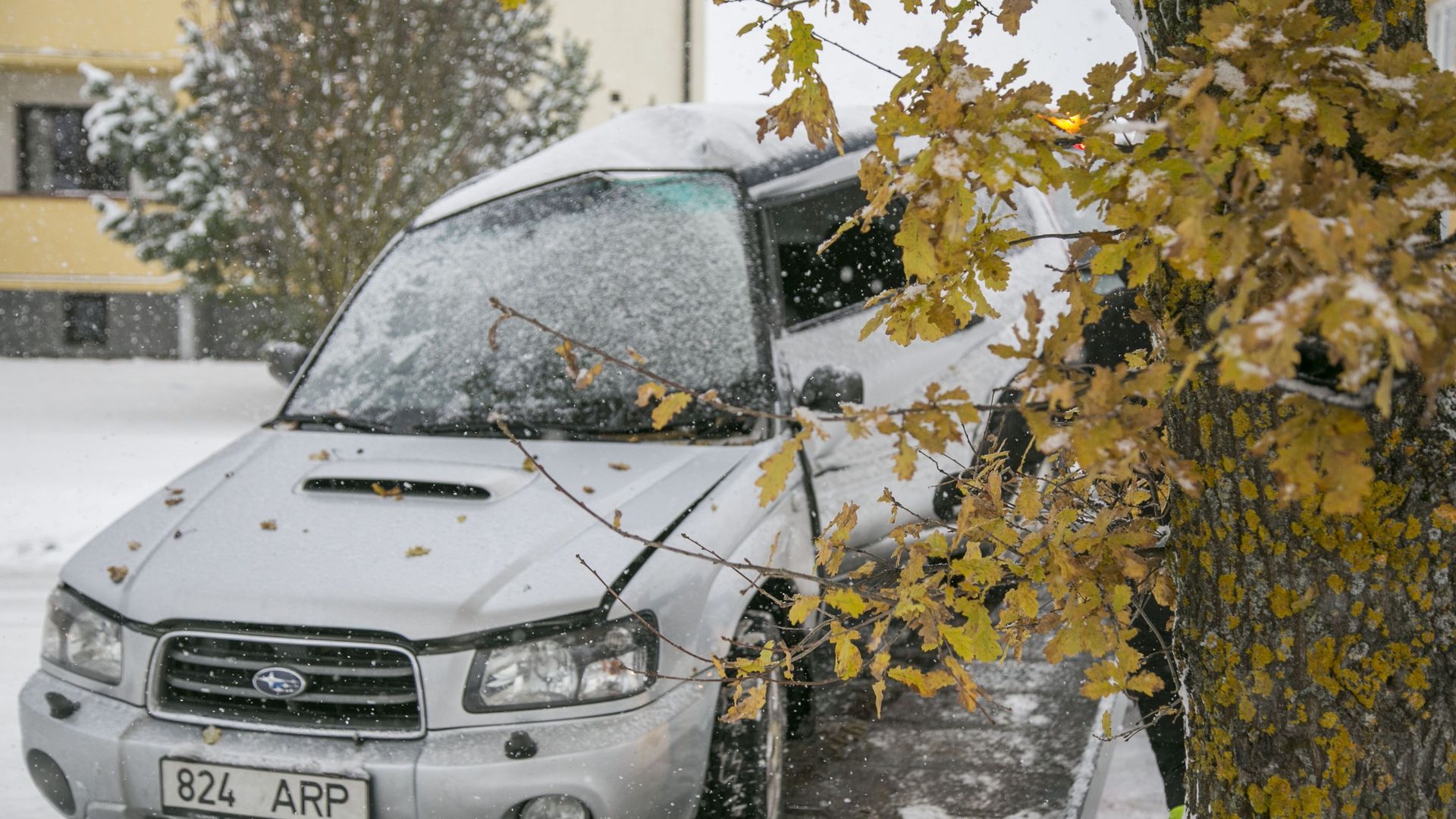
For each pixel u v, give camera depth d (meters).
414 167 13.28
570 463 3.74
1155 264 1.53
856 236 4.62
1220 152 1.46
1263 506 1.84
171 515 3.71
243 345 24.97
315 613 3.14
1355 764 1.80
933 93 1.62
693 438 3.89
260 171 13.24
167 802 3.18
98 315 25.03
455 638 3.09
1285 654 1.84
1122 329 4.21
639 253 4.43
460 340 4.38
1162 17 1.93
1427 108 1.48
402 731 3.11
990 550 2.21
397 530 3.42
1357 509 1.30
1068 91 1.67
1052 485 2.17
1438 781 1.77
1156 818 3.72
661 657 3.16
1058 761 4.15
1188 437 1.93
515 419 4.04
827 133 1.94
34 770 3.42
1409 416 1.76
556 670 3.10
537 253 4.58
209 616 3.21
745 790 3.36
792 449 1.58
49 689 3.42
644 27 21.38
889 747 4.29
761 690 2.10
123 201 17.92
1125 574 1.93
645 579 3.21
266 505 3.65
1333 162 1.40
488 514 3.46
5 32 23.92
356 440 4.09
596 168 4.78
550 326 4.30
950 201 1.58
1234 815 1.90
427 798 3.01
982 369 4.37
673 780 3.13
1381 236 1.24
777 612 3.63
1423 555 1.76
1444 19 7.50
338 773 3.05
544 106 15.80
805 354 4.18
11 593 7.01
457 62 13.45
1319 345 1.32
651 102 20.64
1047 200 4.92
